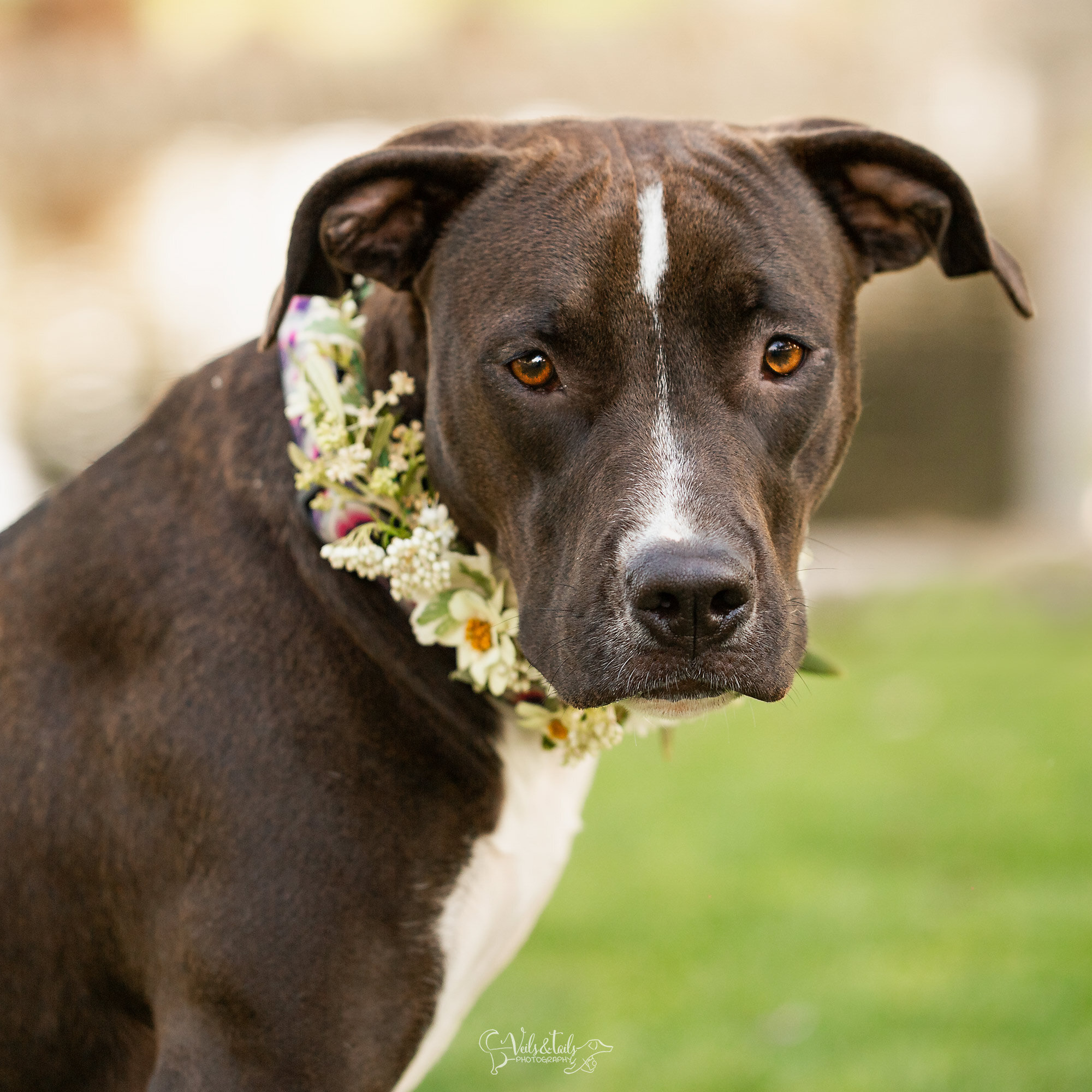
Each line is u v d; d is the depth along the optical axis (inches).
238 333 733.3
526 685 139.6
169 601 138.6
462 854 137.2
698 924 269.9
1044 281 666.8
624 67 618.8
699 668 125.1
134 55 668.1
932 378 727.7
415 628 135.7
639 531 124.3
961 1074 216.8
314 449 137.4
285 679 135.2
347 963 131.2
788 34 634.2
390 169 137.5
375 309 149.8
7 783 140.0
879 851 304.0
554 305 130.1
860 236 156.1
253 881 131.1
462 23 684.1
